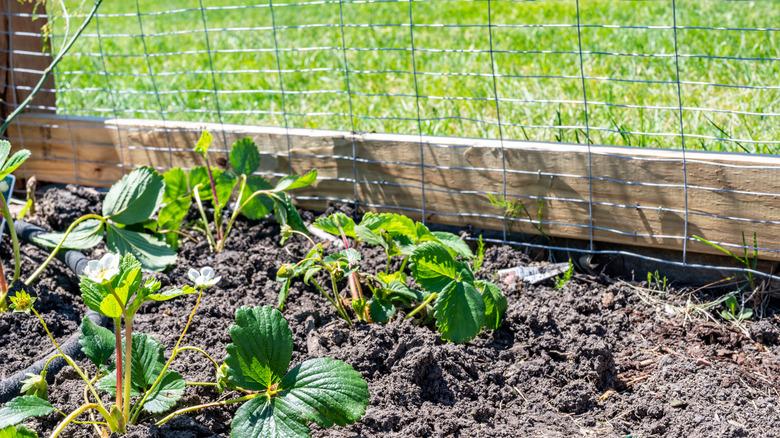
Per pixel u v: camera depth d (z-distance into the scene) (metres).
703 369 1.42
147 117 2.15
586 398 1.39
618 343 1.48
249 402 1.28
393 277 1.50
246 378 1.29
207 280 1.30
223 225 1.72
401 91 2.15
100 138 1.84
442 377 1.39
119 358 1.27
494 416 1.36
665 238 1.57
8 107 1.88
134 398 1.33
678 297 1.55
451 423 1.33
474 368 1.41
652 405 1.37
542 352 1.44
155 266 1.55
